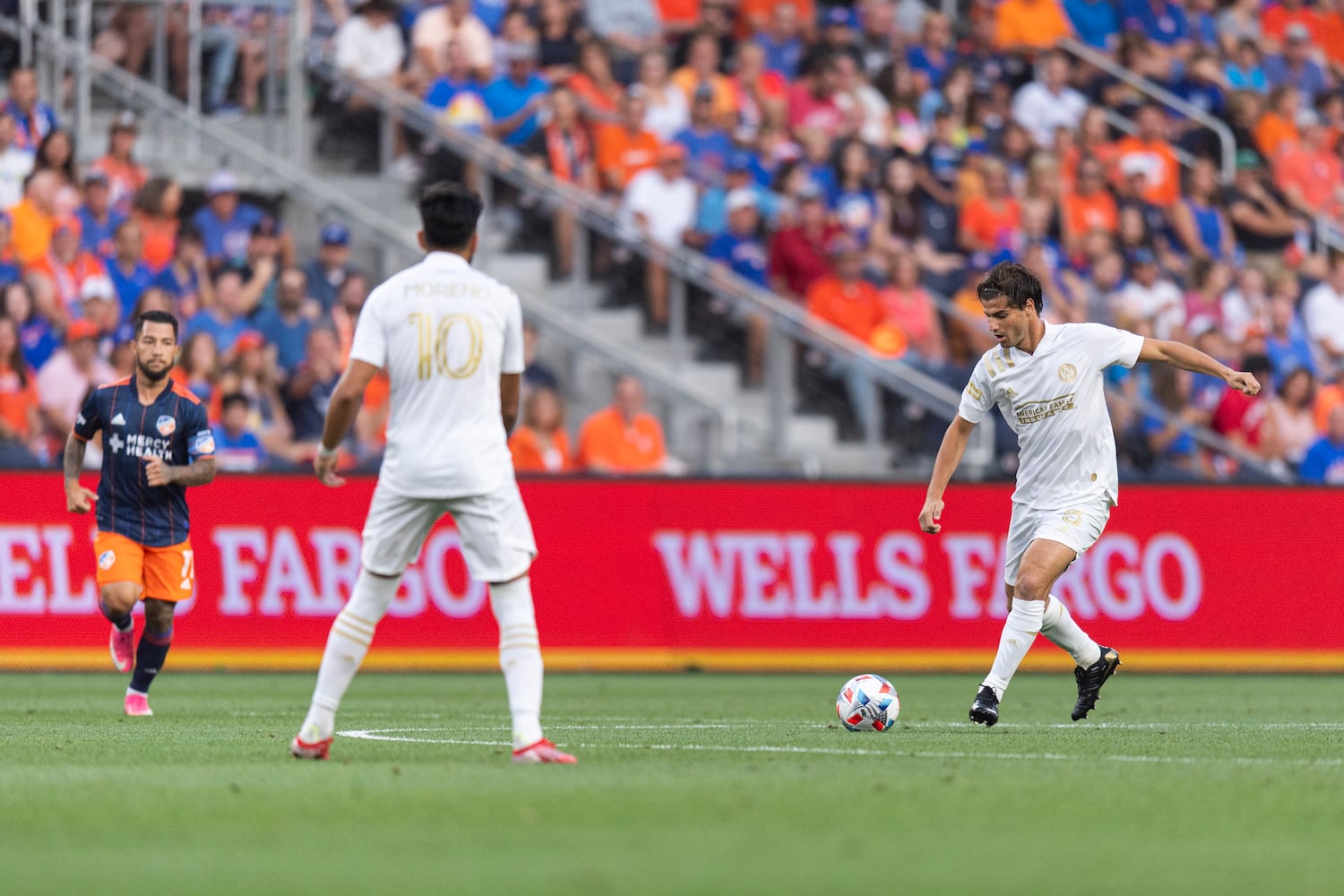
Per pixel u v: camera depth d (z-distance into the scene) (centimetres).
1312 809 1808
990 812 1745
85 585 5175
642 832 1578
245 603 5275
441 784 1964
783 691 4634
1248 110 8475
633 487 5603
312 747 2267
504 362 2177
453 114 7100
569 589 5528
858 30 8056
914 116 7806
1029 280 2908
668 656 5572
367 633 2248
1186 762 2367
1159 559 5781
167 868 1389
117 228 6088
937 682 5188
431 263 2152
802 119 7619
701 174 7312
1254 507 5866
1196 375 7212
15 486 5159
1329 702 4269
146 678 3469
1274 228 8081
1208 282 7644
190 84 6794
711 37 7606
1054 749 2583
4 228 5912
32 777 2070
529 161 7069
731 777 2053
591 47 7394
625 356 6394
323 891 1276
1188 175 8019
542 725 3194
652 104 7469
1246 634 5816
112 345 5994
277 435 5962
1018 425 2986
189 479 3394
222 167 6512
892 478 5747
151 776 2077
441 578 5416
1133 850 1495
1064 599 5697
